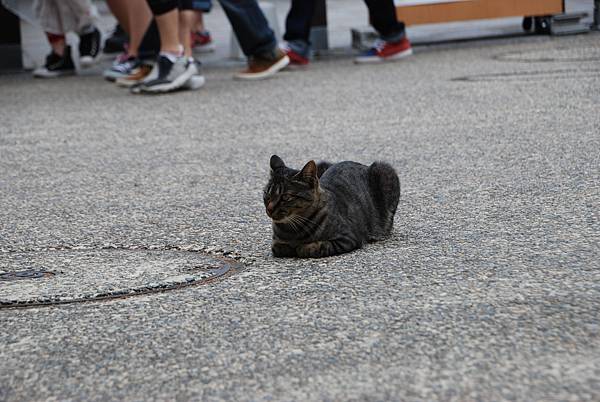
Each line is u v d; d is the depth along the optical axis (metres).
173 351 5.44
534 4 22.19
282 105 15.30
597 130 11.56
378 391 4.76
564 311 5.66
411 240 7.59
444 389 4.74
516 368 4.93
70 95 17.64
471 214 8.27
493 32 24.44
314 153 11.43
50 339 5.74
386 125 12.97
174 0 17.05
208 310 6.09
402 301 6.03
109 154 12.07
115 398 4.86
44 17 20.64
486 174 9.78
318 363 5.14
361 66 20.00
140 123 14.26
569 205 8.30
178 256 7.53
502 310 5.74
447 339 5.36
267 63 18.98
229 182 10.20
